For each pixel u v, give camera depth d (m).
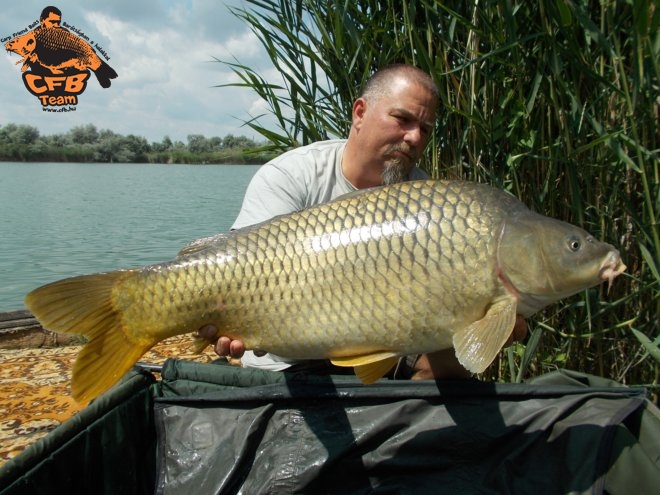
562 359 2.63
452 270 1.64
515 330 1.83
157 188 28.73
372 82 2.29
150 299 1.74
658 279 2.20
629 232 2.56
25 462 1.58
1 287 8.17
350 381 1.96
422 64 2.71
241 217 2.32
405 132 2.23
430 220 1.65
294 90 3.14
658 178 2.29
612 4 2.25
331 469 1.88
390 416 1.90
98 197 23.34
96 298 1.73
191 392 2.13
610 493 1.66
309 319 1.68
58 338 4.25
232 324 1.74
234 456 1.93
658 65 2.16
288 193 2.30
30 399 3.12
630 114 2.14
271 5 3.10
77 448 1.76
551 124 2.63
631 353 2.59
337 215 1.70
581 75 2.45
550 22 2.41
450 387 1.91
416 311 1.65
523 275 1.64
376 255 1.65
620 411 1.76
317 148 2.44
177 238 12.71
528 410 1.86
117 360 1.73
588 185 2.50
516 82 2.58
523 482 1.77
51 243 11.98
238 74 3.13
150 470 2.08
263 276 1.70
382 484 1.87
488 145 2.64
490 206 1.66
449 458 1.85
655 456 1.69
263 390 2.00
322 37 2.97
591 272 1.65
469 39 2.62
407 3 2.82
